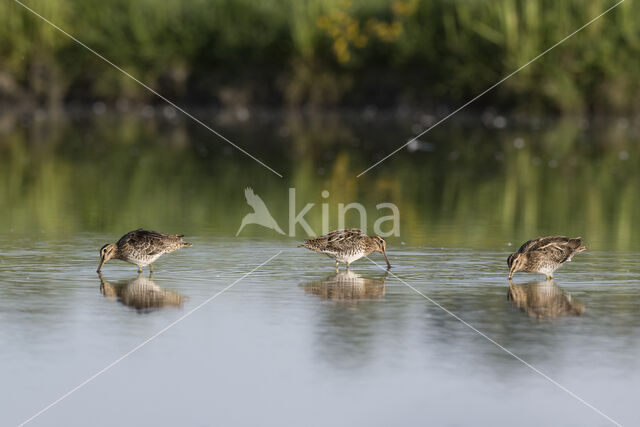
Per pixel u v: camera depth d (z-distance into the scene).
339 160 27.17
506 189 21.98
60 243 15.43
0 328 10.66
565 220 17.97
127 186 22.03
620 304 11.77
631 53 38.00
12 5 39.91
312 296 12.18
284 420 8.45
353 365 9.62
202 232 16.62
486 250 15.16
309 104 40.94
